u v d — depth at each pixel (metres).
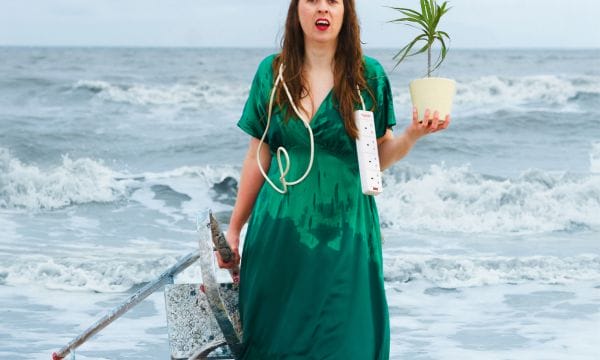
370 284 3.64
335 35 3.62
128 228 12.60
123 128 18.94
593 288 9.43
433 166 14.93
